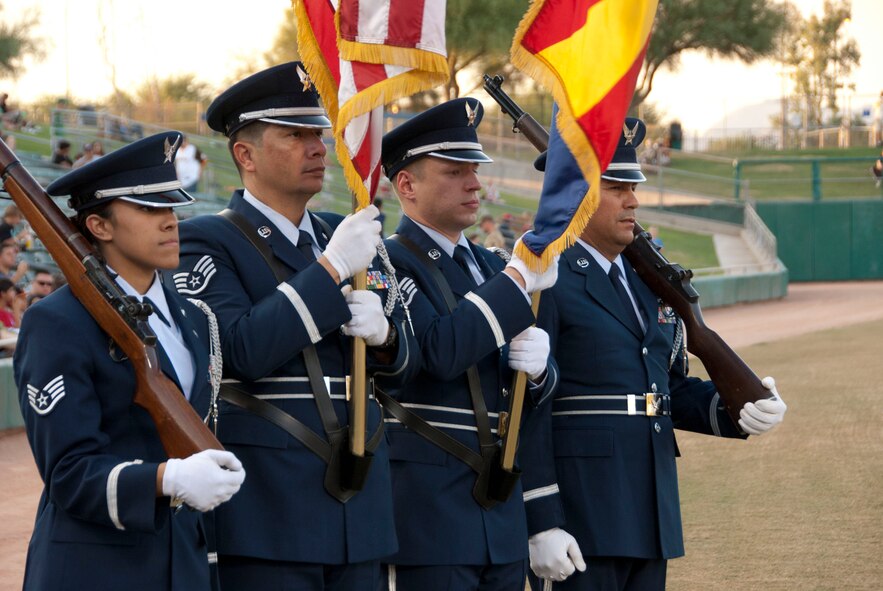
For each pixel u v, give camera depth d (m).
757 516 9.63
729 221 40.97
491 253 6.09
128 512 3.93
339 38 4.83
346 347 4.98
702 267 35.81
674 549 5.96
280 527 4.73
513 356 5.42
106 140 28.73
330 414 4.86
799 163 46.91
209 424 4.62
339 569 4.87
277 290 4.71
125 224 4.30
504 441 5.42
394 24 4.86
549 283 5.44
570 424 5.94
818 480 10.88
